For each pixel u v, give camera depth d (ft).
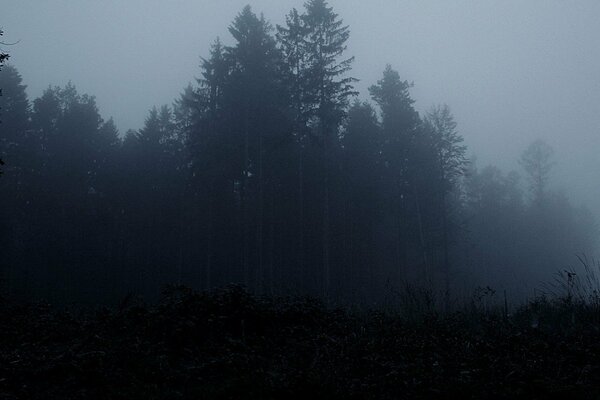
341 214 149.28
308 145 144.36
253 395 19.69
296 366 23.13
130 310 32.30
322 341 28.04
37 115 163.94
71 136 161.68
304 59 127.13
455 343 27.73
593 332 29.37
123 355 23.77
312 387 20.03
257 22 132.87
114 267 160.25
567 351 25.29
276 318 31.55
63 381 20.90
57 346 26.43
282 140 120.16
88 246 157.69
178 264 158.51
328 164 136.46
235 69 133.59
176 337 26.55
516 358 24.31
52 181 154.10
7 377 20.77
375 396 19.75
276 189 143.43
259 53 130.00
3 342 26.86
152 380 21.43
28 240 150.41
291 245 145.89
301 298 38.17
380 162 156.87
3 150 142.72
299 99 123.85
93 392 19.58
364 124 158.20
